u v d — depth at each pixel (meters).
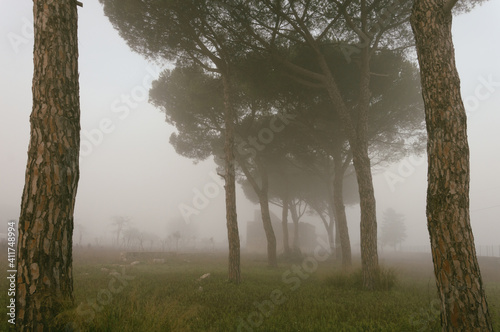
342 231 17.17
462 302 3.85
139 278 11.36
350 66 13.38
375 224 10.32
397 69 14.56
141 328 4.00
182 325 4.48
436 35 4.58
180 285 9.82
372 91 14.80
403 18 11.97
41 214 3.79
